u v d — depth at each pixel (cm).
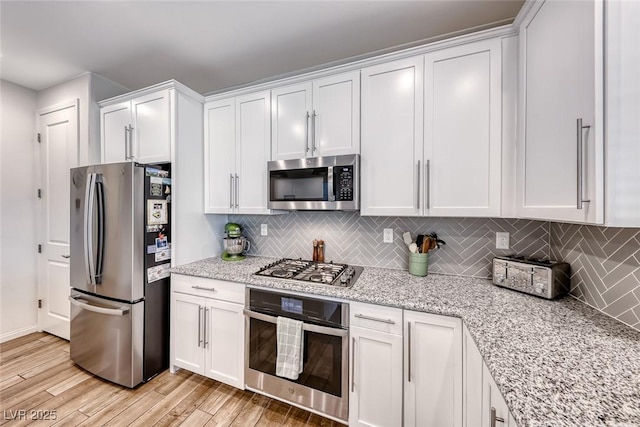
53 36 183
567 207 94
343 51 201
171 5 154
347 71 175
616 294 107
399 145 162
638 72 77
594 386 69
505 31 138
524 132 125
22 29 176
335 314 146
